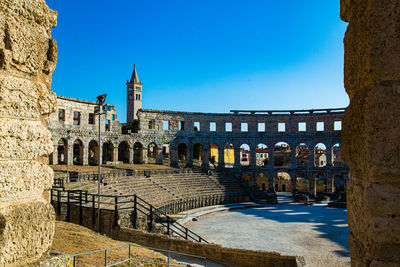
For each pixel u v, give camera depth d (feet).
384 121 14.39
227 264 69.92
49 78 23.50
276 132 242.78
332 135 229.66
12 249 18.81
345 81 18.17
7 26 19.76
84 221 82.69
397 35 14.47
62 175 129.80
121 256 55.21
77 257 50.01
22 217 19.51
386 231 14.20
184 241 73.46
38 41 21.95
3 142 19.07
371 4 14.78
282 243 98.07
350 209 17.37
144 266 52.19
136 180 152.56
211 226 123.44
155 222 95.96
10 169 19.29
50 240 21.71
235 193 189.37
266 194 200.34
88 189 114.93
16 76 20.53
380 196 14.32
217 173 217.97
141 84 451.53
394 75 14.49
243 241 100.73
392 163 14.24
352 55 16.89
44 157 22.58
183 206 147.02
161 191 149.79
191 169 209.26
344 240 101.35
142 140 226.38
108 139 207.82
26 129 20.53
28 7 21.35
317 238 104.42
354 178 16.92
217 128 246.47
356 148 16.02
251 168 239.50
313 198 223.51
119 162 214.48
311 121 237.04
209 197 168.35
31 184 20.63
